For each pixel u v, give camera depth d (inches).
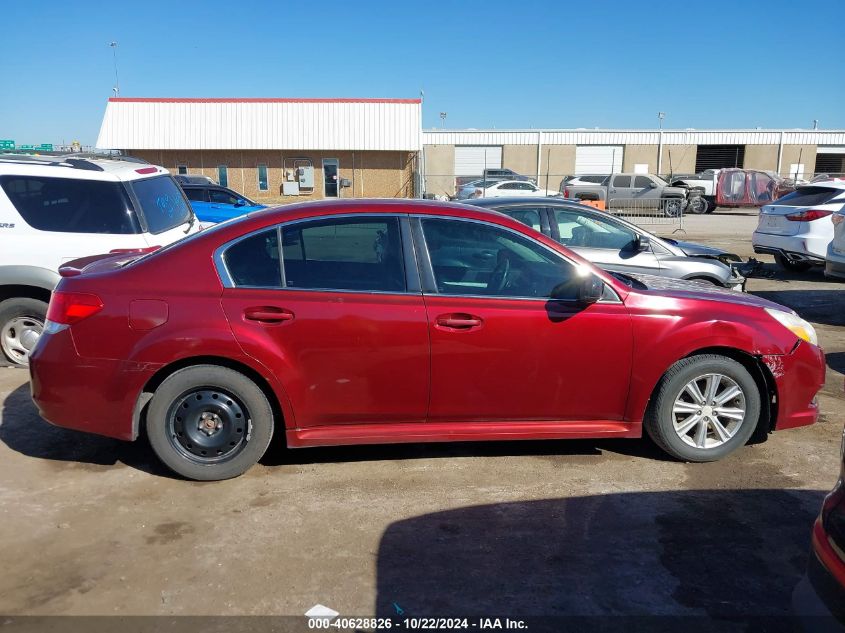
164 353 151.2
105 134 1374.3
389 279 158.7
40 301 234.7
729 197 1170.6
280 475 164.9
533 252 164.2
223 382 154.7
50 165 231.9
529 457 176.7
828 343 303.7
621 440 188.9
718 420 172.6
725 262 322.3
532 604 117.5
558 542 136.7
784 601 118.9
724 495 156.9
